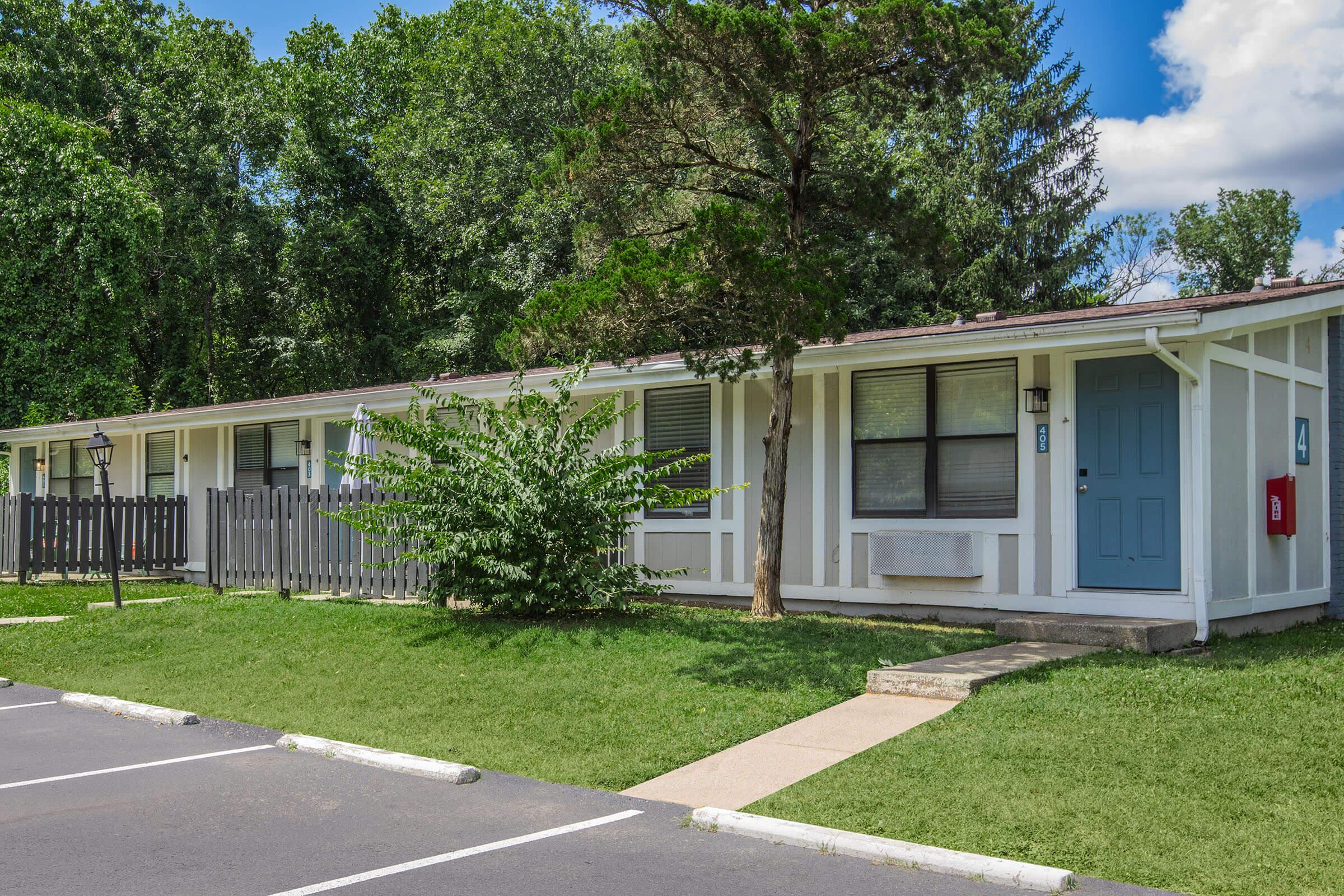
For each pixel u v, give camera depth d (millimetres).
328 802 5832
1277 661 8781
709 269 9984
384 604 12781
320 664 9734
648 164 11766
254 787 6164
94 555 18688
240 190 35781
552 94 32938
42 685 9836
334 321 37625
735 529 13578
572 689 8273
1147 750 6113
